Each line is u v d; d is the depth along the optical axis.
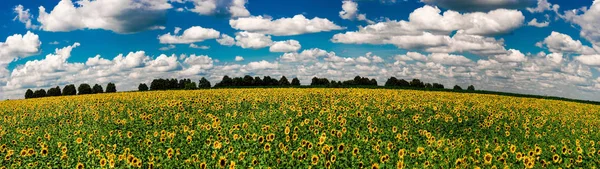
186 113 23.89
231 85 63.81
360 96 30.91
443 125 21.48
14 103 36.31
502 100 34.59
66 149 15.44
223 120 21.34
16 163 14.55
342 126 18.45
